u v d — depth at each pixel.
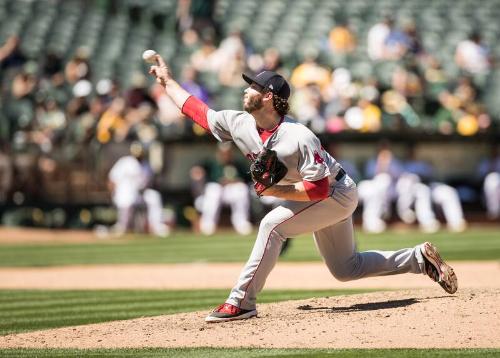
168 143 60.47
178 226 61.53
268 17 80.56
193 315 22.02
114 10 79.25
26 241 54.44
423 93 65.25
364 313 20.27
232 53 68.38
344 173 20.41
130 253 46.72
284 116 19.89
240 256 43.94
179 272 37.47
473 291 22.78
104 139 60.25
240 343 18.17
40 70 66.19
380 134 59.91
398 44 70.62
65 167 60.53
